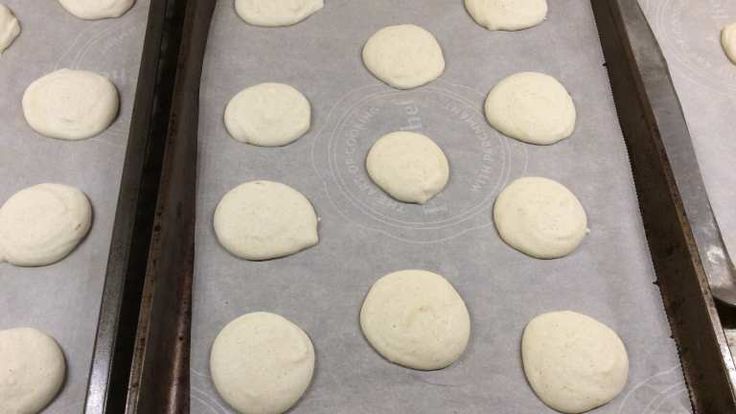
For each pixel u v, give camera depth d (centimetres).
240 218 25
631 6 29
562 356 23
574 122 28
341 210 26
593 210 26
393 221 26
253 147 27
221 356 23
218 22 30
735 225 26
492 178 27
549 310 24
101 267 25
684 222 23
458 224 26
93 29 31
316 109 29
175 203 24
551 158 27
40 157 28
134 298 22
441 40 31
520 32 31
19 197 26
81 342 24
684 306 23
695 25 31
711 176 27
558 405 22
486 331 24
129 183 24
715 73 30
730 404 20
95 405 20
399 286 24
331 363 23
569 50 30
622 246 25
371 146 28
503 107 28
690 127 28
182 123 25
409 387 23
